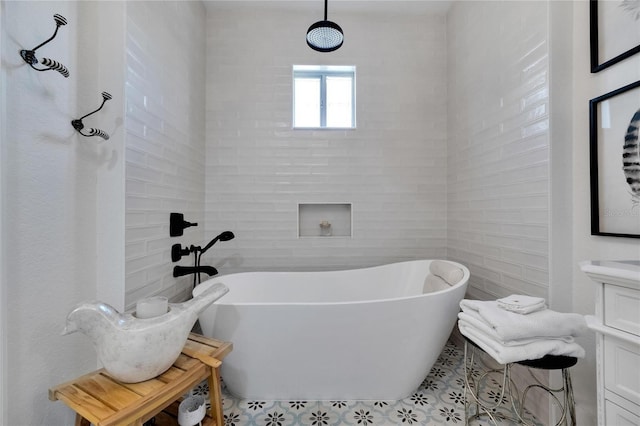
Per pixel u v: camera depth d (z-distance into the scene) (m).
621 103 1.07
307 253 2.27
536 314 1.01
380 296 2.04
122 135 1.16
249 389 1.41
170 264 1.59
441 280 1.75
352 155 2.29
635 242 1.04
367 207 2.29
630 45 1.04
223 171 2.23
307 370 1.38
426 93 2.31
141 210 1.30
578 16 1.24
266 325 1.32
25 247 0.86
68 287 1.02
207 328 1.36
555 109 1.26
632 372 0.72
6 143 0.79
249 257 2.24
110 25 1.16
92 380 0.87
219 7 2.22
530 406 1.36
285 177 2.26
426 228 2.30
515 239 1.48
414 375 1.43
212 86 2.22
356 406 1.39
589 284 1.20
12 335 0.82
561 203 1.26
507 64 1.55
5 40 0.78
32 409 0.88
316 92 2.43
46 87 0.92
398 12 2.29
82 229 1.08
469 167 1.95
